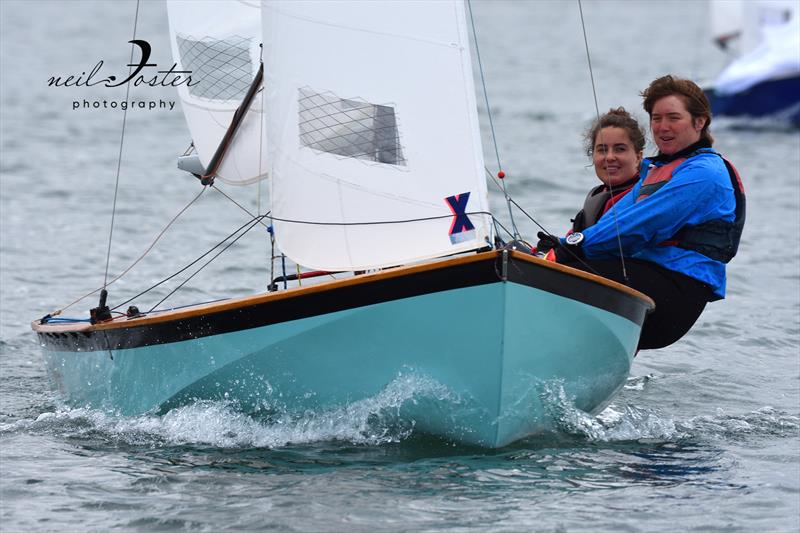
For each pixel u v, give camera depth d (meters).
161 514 17.27
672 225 20.92
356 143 18.92
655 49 133.12
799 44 75.88
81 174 55.38
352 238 19.11
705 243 21.17
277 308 19.30
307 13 18.80
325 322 19.05
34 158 59.22
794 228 45.03
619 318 20.05
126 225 44.44
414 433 20.00
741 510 17.52
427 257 18.88
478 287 18.20
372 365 19.28
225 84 23.84
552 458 19.66
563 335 19.22
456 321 18.50
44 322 24.48
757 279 36.94
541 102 86.81
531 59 120.62
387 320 18.80
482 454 19.70
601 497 17.94
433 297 18.47
